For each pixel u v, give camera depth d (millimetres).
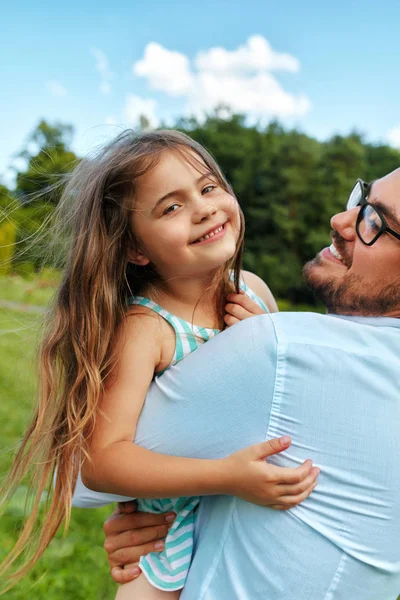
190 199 1451
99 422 1368
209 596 1328
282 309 24125
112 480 1316
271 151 29016
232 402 1320
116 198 1496
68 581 3084
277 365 1309
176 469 1290
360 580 1314
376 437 1292
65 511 1396
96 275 1493
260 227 28141
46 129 21328
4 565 1494
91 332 1455
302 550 1283
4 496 1565
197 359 1378
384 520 1307
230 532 1340
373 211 1490
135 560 1456
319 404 1299
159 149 1472
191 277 1529
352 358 1323
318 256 1658
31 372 1843
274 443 1266
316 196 27938
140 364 1417
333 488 1294
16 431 4395
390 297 1475
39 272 1857
